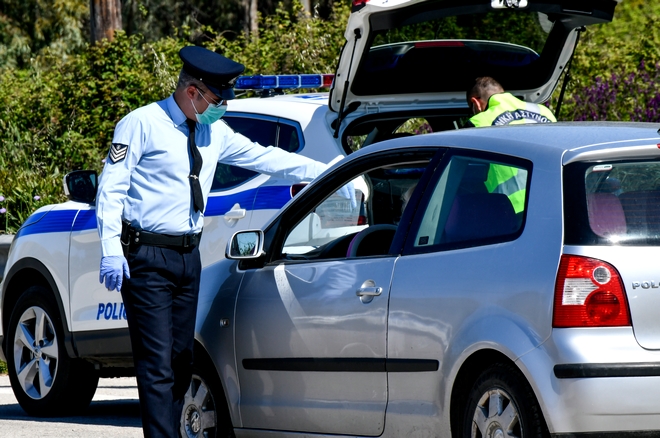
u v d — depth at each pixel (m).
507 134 10.02
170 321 11.57
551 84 15.96
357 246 11.22
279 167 12.34
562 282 8.67
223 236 14.02
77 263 15.45
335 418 10.55
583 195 8.95
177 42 35.03
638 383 8.47
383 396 10.08
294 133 14.23
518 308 8.91
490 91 13.89
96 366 15.50
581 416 8.47
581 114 28.00
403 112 14.82
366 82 14.05
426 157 10.47
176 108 11.48
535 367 8.68
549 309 8.69
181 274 11.55
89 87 32.81
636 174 9.16
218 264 12.48
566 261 8.72
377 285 10.21
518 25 15.05
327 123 14.05
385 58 14.05
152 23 64.44
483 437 9.23
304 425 10.93
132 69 33.12
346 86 13.83
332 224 12.56
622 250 8.73
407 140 10.75
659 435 8.53
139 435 14.12
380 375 10.09
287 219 11.74
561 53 15.48
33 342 16.30
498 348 8.95
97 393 19.47
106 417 16.09
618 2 14.76
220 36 35.34
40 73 35.44
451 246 9.75
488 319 9.10
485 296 9.20
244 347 11.59
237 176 14.41
